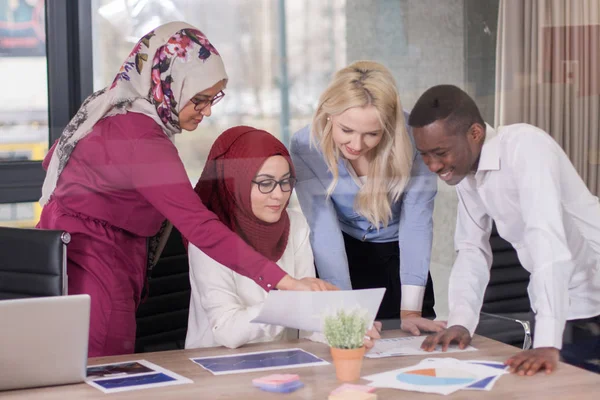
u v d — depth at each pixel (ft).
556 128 8.24
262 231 6.91
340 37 7.75
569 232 7.14
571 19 8.14
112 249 6.61
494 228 7.23
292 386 4.39
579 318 7.27
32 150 7.43
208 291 6.14
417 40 7.88
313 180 7.57
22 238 5.53
